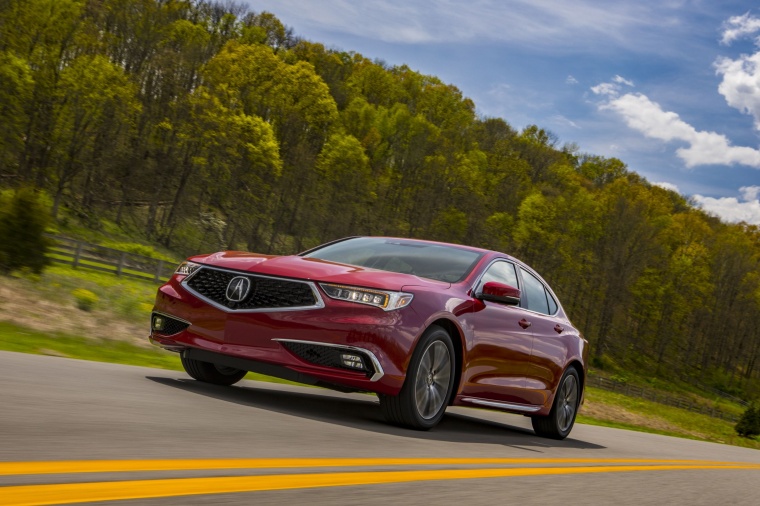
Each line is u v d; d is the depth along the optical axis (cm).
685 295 9494
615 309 8438
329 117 8775
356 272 485
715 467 627
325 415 480
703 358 10081
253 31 11988
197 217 7062
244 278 478
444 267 551
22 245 1271
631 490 362
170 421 332
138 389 436
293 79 8588
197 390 496
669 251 9588
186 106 7069
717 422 4794
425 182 9256
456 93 14875
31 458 213
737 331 10300
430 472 308
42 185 5844
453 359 505
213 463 249
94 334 798
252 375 798
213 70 8188
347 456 318
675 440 1163
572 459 475
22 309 818
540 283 663
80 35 5956
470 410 941
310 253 587
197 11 11494
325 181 7712
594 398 3039
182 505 181
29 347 639
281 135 8431
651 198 10094
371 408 619
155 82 7469
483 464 366
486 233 8369
